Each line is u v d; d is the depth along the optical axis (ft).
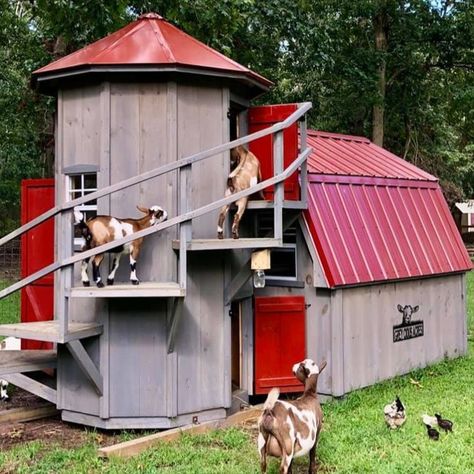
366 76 60.03
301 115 25.76
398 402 25.16
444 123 74.33
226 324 26.32
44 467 22.41
